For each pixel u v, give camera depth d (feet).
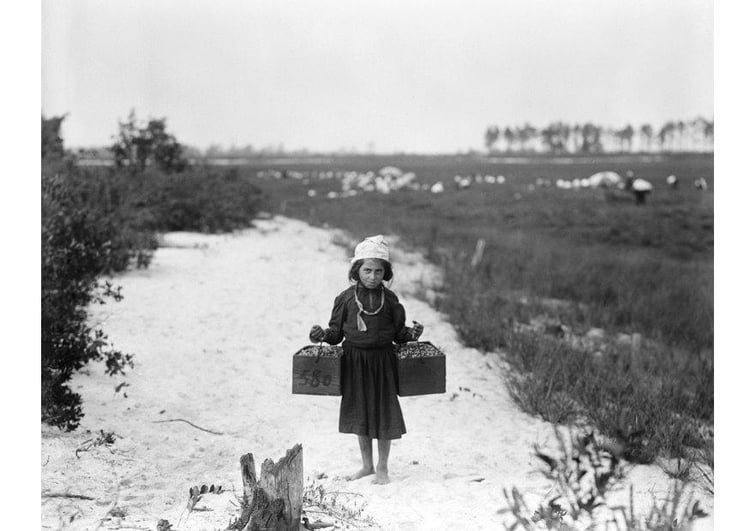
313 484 17.93
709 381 26.61
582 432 22.74
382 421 18.28
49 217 26.17
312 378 18.19
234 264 44.04
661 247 70.64
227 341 29.78
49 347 22.22
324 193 120.47
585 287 47.21
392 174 150.41
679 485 19.34
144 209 52.70
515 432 22.98
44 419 20.33
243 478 15.43
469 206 102.58
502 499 17.66
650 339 35.73
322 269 44.45
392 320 18.34
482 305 37.83
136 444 20.33
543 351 29.12
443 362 18.29
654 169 142.41
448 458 20.67
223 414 23.24
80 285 27.17
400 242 62.44
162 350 27.81
